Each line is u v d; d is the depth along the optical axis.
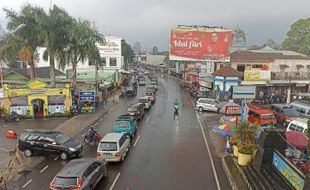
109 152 19.89
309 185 12.69
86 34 43.75
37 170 19.66
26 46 39.09
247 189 15.65
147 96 46.44
